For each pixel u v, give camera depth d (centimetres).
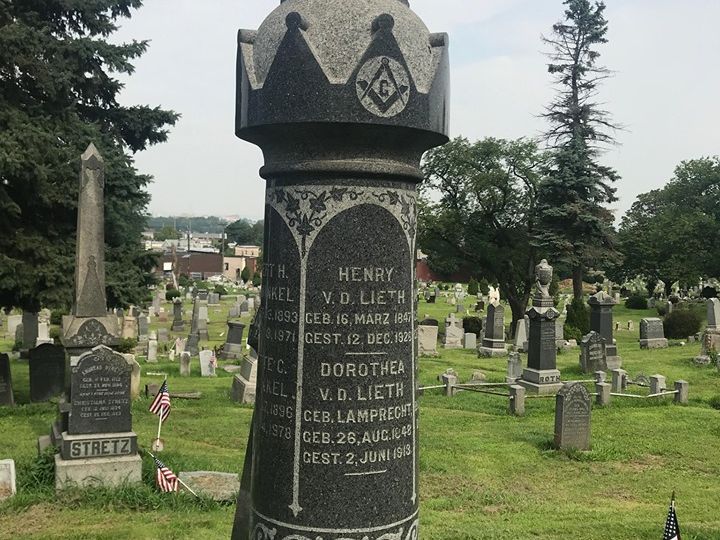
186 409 1617
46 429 1375
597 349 2372
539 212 3656
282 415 402
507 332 3847
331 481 392
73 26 2006
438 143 427
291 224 403
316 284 395
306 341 395
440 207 3916
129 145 2248
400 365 405
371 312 396
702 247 5434
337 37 383
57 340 2525
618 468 1198
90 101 2061
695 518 941
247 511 508
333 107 376
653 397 1762
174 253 10238
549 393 2005
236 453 1236
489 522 902
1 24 1736
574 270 3781
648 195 7656
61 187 1686
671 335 3359
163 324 4206
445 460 1214
